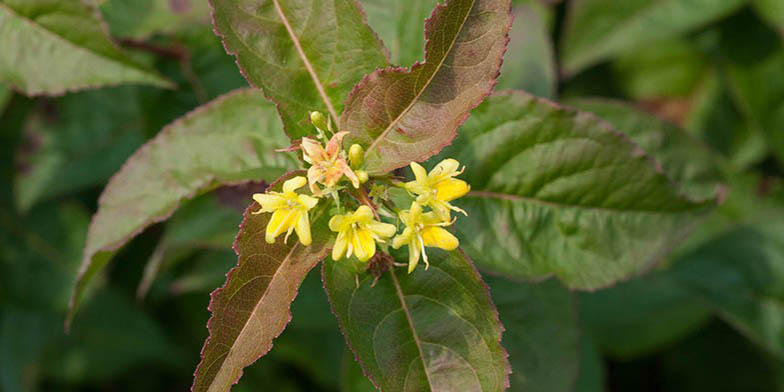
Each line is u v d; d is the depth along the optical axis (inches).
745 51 27.5
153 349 27.9
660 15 26.0
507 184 20.4
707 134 29.0
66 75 21.0
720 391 28.8
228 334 17.6
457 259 18.5
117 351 28.0
